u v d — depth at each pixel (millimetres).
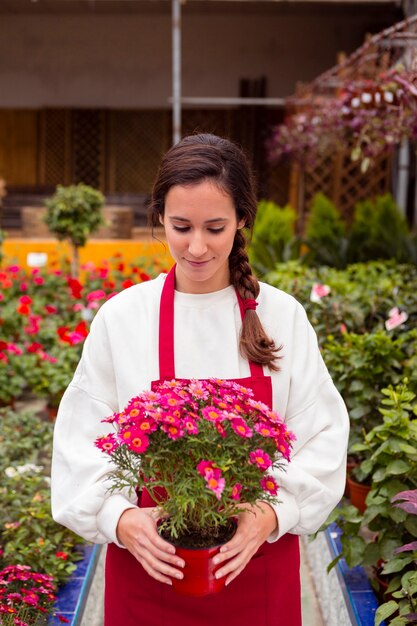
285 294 1778
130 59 13414
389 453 2615
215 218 1503
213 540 1490
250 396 1536
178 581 1482
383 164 9633
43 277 7270
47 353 5609
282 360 1696
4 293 6816
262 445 1462
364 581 2711
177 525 1432
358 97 4770
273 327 1724
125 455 1485
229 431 1430
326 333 4199
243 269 1715
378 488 2611
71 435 1717
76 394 1729
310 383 1705
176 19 8969
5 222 12891
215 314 1697
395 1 10891
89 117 13625
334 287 4777
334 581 2857
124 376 1674
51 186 13586
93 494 1602
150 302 1719
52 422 4637
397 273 5723
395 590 2457
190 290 1710
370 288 4727
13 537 2889
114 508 1584
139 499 1704
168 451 1409
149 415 1420
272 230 7746
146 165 13766
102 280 6762
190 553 1443
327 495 1646
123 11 12352
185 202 1494
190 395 1495
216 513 1418
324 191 9695
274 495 1457
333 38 13039
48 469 3676
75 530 1638
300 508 1642
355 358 3385
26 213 11016
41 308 6480
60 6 12258
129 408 1453
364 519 2514
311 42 13078
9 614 2205
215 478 1353
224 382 1543
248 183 1578
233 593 1648
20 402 5551
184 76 13344
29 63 13484
